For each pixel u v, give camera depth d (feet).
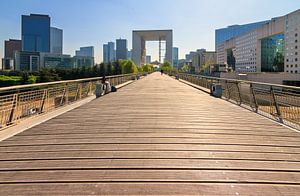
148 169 10.94
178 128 17.92
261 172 10.77
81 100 34.37
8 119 18.71
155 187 9.42
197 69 421.18
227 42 425.69
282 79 191.83
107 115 22.90
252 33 328.70
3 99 18.12
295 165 11.54
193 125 18.92
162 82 90.12
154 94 44.19
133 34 353.72
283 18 263.08
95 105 29.58
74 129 17.65
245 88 29.68
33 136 15.93
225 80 37.40
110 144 14.23
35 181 9.91
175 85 72.02
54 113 23.95
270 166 11.39
